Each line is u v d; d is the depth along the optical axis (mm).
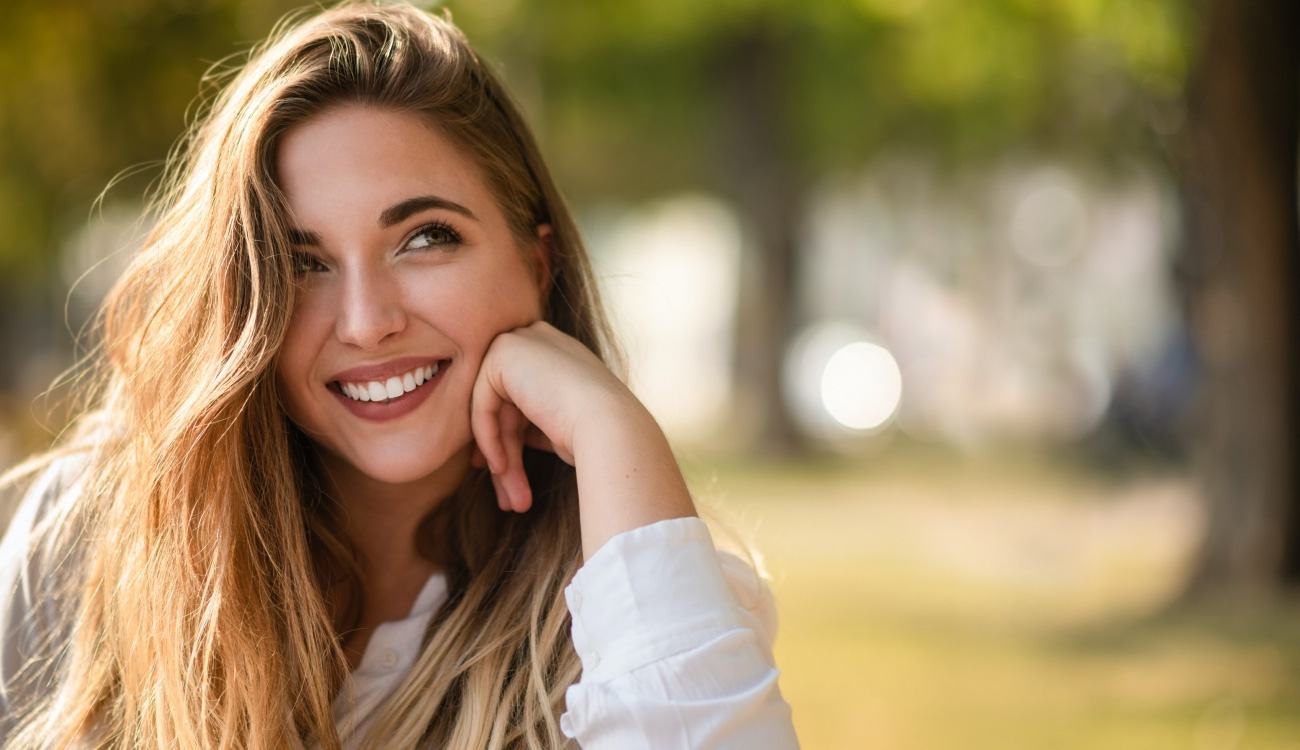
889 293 26781
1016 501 12961
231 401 1907
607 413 1903
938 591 8727
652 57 17438
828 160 17906
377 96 1934
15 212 9977
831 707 6008
